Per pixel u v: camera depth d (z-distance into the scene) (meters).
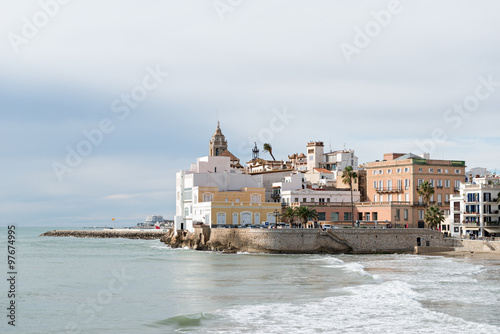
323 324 54.22
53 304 67.94
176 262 115.00
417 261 109.19
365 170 178.12
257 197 162.25
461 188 142.75
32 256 147.62
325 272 91.94
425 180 155.38
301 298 67.69
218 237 144.00
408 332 50.91
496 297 66.69
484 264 102.81
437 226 151.12
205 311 61.34
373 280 81.75
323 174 190.88
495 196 139.25
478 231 138.12
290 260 113.44
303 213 147.75
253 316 58.03
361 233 129.00
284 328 53.00
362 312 58.97
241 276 88.50
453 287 74.06
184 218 168.88
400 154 173.75
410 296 67.00
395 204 151.62
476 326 52.41
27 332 54.12
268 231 129.88
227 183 167.38
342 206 160.88
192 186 164.38
